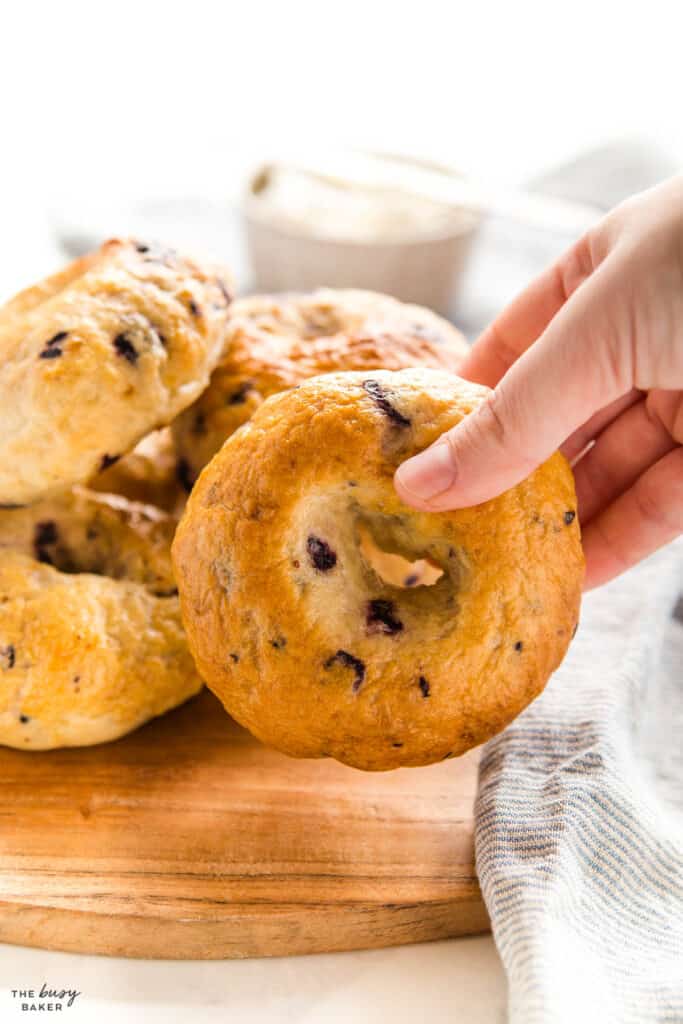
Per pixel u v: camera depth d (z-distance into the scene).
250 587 0.35
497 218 0.74
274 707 0.35
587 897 0.35
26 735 0.39
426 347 0.44
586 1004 0.32
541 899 0.34
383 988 0.35
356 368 0.42
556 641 0.35
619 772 0.37
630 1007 0.33
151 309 0.40
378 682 0.35
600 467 0.42
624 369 0.33
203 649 0.36
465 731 0.35
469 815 0.38
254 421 0.36
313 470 0.34
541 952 0.33
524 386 0.33
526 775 0.38
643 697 0.41
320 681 0.35
